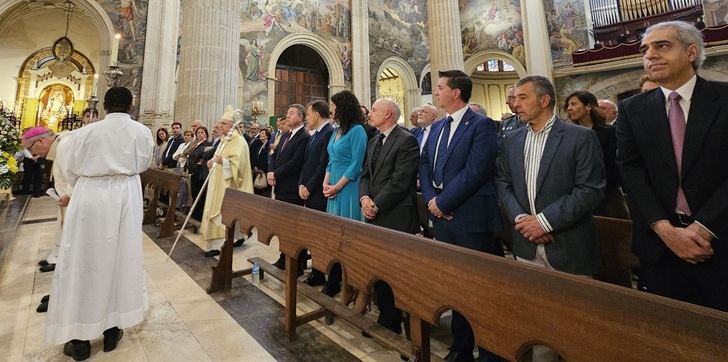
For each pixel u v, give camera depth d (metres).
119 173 2.11
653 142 1.49
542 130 1.83
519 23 15.61
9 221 5.24
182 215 5.05
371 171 2.50
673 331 0.82
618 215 2.53
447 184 2.12
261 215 2.61
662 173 1.46
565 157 1.72
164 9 11.88
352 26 15.95
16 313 2.54
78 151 2.03
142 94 11.40
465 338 1.90
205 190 4.92
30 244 4.38
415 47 18.28
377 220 2.33
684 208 1.41
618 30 13.73
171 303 2.70
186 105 5.61
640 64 12.16
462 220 2.00
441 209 1.98
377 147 2.52
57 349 2.09
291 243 2.23
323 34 15.44
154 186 5.52
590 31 13.81
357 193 2.74
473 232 1.98
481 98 20.48
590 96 2.56
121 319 2.10
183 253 4.00
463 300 1.28
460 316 1.92
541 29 14.48
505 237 2.77
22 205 6.82
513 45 15.80
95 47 17.17
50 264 3.50
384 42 17.09
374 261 1.68
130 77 11.48
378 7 17.05
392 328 2.26
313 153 3.29
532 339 1.07
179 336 2.24
